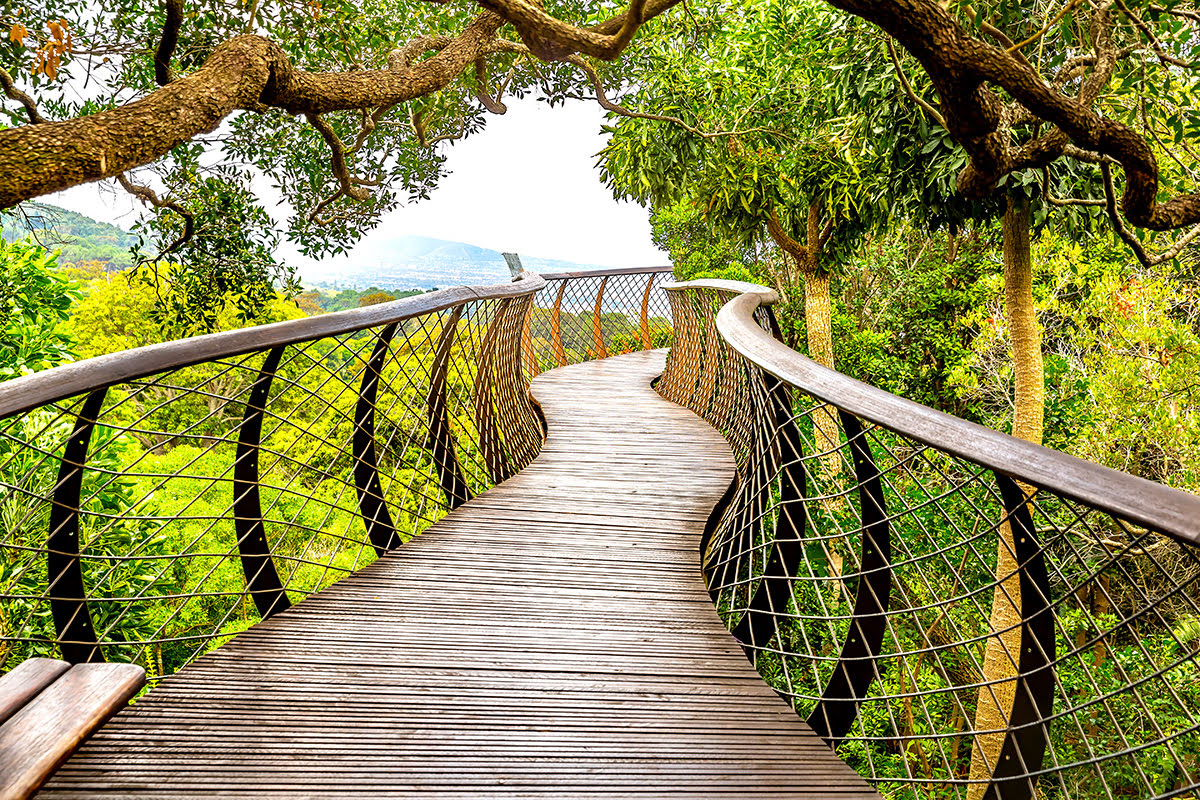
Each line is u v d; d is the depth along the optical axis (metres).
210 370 15.28
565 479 4.51
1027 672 1.42
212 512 13.67
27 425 4.55
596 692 2.18
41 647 4.28
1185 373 8.84
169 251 5.69
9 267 5.70
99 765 1.73
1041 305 11.59
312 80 3.57
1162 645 7.29
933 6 2.45
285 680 2.18
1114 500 1.12
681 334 7.29
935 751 8.28
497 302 4.94
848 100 7.16
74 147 2.29
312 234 6.65
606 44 3.33
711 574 3.36
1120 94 4.35
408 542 3.45
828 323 11.70
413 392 3.75
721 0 7.98
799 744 1.93
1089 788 7.27
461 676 2.25
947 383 13.72
